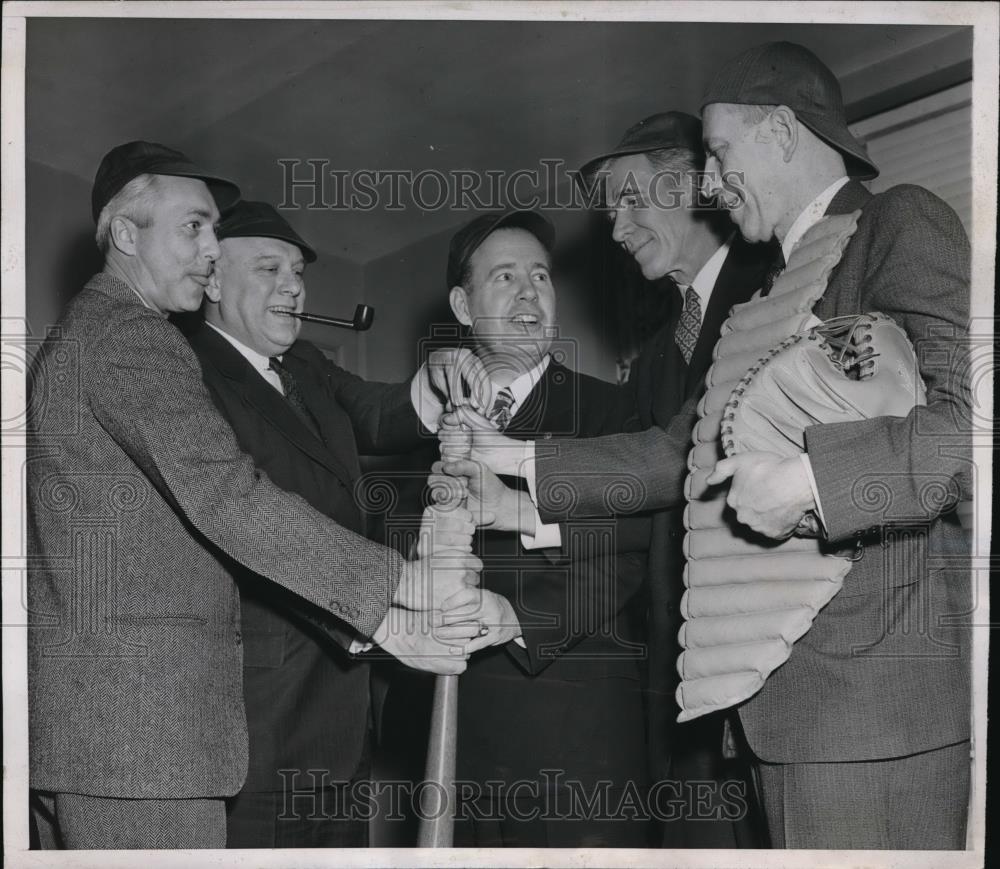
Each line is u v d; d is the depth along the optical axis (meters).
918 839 1.76
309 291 3.06
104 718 1.88
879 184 2.77
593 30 2.68
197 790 1.89
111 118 3.01
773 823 1.83
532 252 2.40
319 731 2.18
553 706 2.23
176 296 2.17
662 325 2.81
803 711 1.76
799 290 1.82
